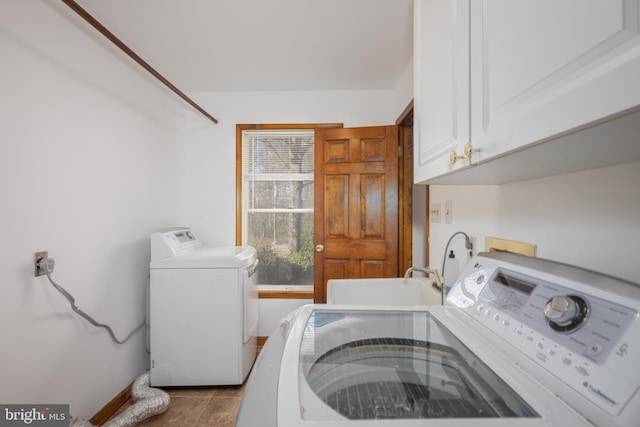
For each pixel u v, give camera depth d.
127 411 1.57
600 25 0.32
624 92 0.29
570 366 0.43
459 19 0.67
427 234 1.89
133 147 2.01
